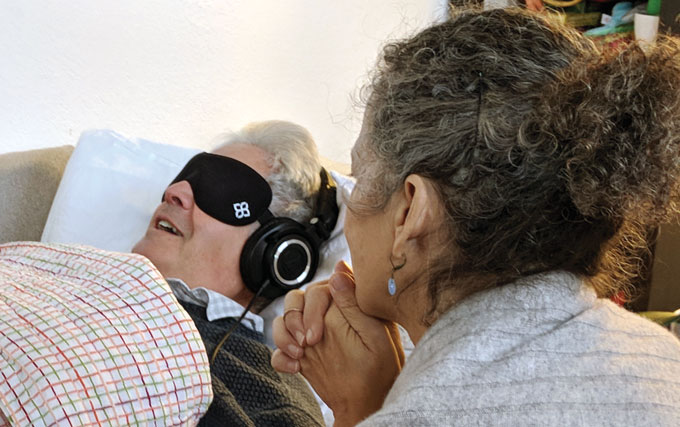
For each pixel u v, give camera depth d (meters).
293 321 0.94
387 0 2.26
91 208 1.52
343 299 0.90
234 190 1.38
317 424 1.17
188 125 1.93
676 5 2.08
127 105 1.80
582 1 2.30
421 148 0.69
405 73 0.71
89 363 0.83
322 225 1.42
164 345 0.89
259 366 1.22
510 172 0.65
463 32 0.70
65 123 1.71
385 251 0.77
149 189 1.57
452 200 0.68
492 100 0.66
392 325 0.90
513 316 0.65
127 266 0.97
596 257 0.71
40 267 1.03
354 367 0.88
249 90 2.03
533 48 0.68
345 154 2.33
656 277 2.18
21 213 1.53
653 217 0.69
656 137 0.63
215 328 1.25
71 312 0.88
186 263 1.40
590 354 0.63
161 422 0.87
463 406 0.59
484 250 0.67
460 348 0.63
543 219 0.66
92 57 1.71
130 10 1.74
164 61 1.83
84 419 0.80
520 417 0.58
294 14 2.05
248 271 1.36
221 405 1.06
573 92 0.64
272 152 1.44
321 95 2.20
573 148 0.63
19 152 1.57
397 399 0.62
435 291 0.71
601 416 0.59
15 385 0.81
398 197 0.74
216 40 1.92
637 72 0.64
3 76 1.59
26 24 1.60
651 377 0.62
